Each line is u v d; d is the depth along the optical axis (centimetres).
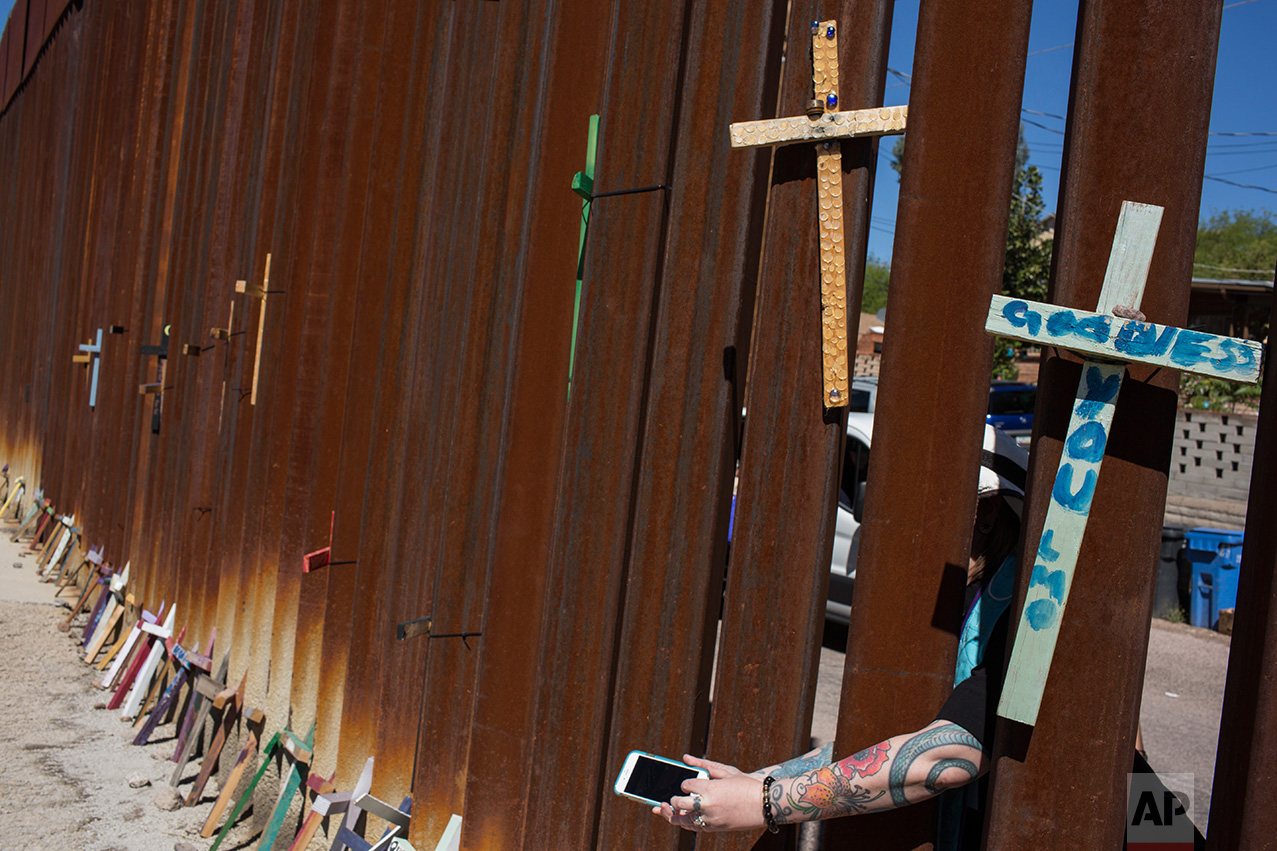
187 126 516
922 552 157
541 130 238
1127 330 121
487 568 248
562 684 220
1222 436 995
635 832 202
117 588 545
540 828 220
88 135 778
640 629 203
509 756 234
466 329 259
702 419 199
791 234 177
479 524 253
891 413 157
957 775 137
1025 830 132
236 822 365
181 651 438
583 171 234
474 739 239
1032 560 132
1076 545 125
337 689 320
